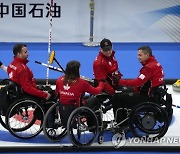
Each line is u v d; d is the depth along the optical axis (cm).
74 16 4403
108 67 2653
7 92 2550
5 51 4216
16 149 2491
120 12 4409
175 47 4403
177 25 4450
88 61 4078
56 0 4344
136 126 2555
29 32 4409
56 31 4422
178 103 3206
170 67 3997
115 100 2573
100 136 2531
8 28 4381
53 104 2527
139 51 2555
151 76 2533
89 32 4453
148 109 2500
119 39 4466
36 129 2739
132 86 2606
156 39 4481
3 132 2727
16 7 4334
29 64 3978
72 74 2411
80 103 2458
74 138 2428
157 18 4431
